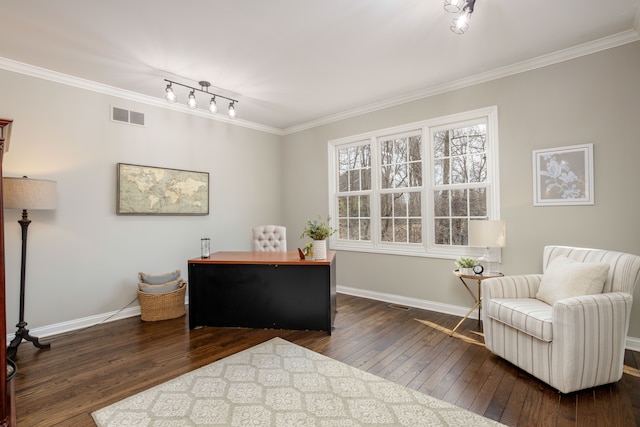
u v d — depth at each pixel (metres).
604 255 2.39
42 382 2.24
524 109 3.19
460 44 2.80
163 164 4.08
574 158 2.91
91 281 3.47
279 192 5.52
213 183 4.61
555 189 3.01
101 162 3.56
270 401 1.99
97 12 2.29
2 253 1.40
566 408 1.91
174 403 1.98
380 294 4.30
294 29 2.55
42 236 3.16
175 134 4.21
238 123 4.93
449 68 3.29
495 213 3.37
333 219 4.89
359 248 4.52
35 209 2.87
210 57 2.99
